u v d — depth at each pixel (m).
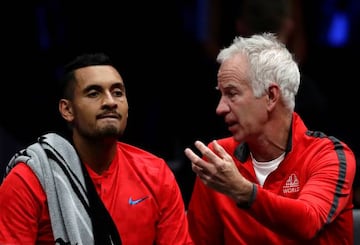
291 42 11.53
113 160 8.34
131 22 12.63
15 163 8.17
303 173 8.48
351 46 13.78
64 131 12.71
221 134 11.34
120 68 12.50
